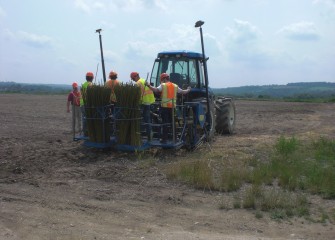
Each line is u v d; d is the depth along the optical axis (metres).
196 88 12.31
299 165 8.96
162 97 10.61
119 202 6.90
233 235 5.60
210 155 10.35
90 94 10.55
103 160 9.93
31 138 13.43
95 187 7.72
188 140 11.15
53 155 10.48
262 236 5.59
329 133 15.30
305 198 6.91
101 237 5.43
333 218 6.21
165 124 10.52
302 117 22.97
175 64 12.29
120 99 10.30
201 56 12.45
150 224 5.95
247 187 7.75
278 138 12.75
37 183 7.90
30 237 5.41
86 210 6.46
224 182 7.78
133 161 9.80
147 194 7.33
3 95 49.97
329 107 33.97
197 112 11.37
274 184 7.93
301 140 12.99
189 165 8.74
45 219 6.04
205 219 6.18
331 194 7.18
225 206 6.70
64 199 6.97
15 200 6.86
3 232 5.55
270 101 46.56
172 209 6.61
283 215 6.29
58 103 32.94
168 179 8.24
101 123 10.60
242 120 20.91
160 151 10.90
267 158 10.09
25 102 34.03
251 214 6.39
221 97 15.34
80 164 9.54
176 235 5.53
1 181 8.01
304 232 5.73
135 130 10.33
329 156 10.07
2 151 10.98
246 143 12.41
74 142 12.63
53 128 16.28
